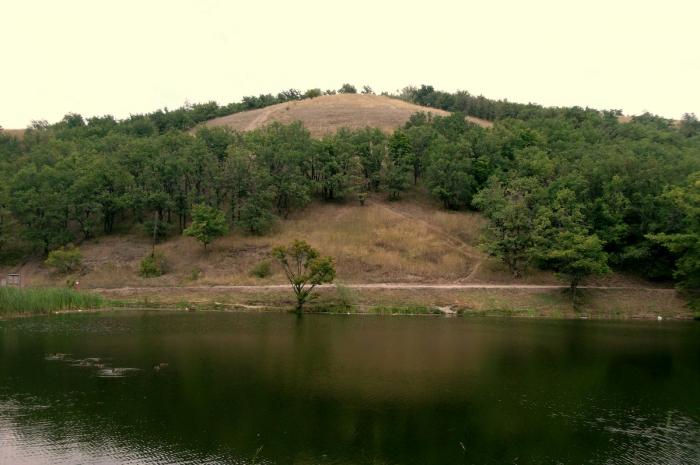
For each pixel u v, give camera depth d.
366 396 35.62
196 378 38.88
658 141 137.75
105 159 105.31
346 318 68.38
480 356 47.41
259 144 112.06
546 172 96.06
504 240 83.25
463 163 107.69
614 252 86.75
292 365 42.97
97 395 34.75
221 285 82.50
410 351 48.81
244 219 95.69
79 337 53.34
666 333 60.03
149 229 95.94
